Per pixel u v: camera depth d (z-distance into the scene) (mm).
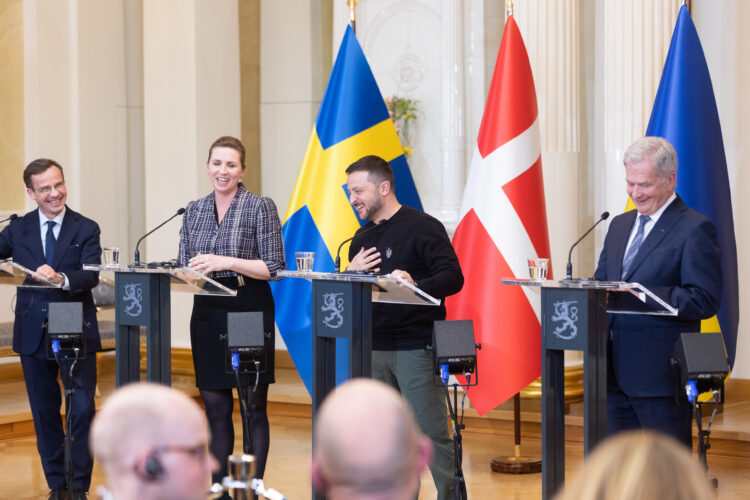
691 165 6027
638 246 3941
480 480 5875
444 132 8336
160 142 8562
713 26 7688
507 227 6086
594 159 8062
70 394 4926
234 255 4855
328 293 4004
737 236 7625
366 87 6324
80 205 8961
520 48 6262
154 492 1469
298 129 9383
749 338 7602
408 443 1404
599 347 3576
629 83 7016
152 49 8602
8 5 8773
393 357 4520
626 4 7020
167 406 1498
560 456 3709
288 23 9398
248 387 4855
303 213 6281
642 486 1130
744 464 6191
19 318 5250
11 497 5555
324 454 1409
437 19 8594
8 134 8781
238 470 2867
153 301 4516
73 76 8961
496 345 6023
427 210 8664
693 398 3639
